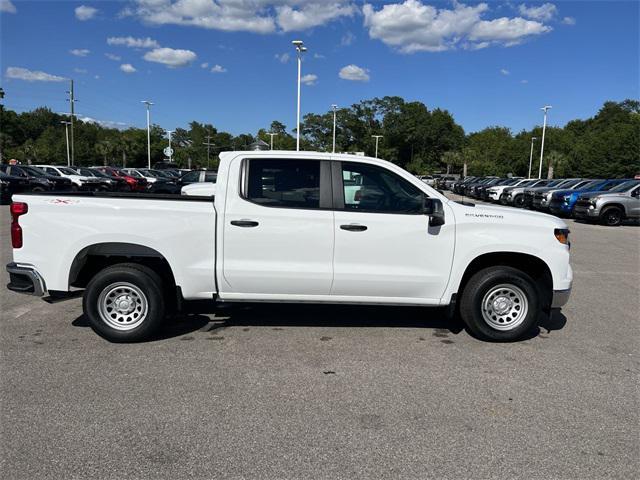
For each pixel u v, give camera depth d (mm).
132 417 3455
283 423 3408
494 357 4727
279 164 4910
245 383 4035
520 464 2977
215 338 5102
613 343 5215
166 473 2836
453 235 4934
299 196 4895
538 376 4293
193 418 3455
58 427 3305
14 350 4684
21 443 3109
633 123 77812
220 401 3715
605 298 7273
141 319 4914
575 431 3373
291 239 4836
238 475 2824
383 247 4891
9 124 96938
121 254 4797
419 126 109625
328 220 4832
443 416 3547
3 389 3854
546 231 5012
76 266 4809
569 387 4074
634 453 3121
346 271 4895
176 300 5270
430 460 3000
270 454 3037
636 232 16812
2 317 5715
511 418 3535
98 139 99938
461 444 3184
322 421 3443
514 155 89375
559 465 2975
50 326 5410
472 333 5336
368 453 3062
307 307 6312
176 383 4012
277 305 6379
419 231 4902
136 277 4824
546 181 30078
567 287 5086
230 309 6152
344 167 4945
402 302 5062
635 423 3500
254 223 4809
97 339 5016
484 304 5078
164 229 4770
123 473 2828
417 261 4945
